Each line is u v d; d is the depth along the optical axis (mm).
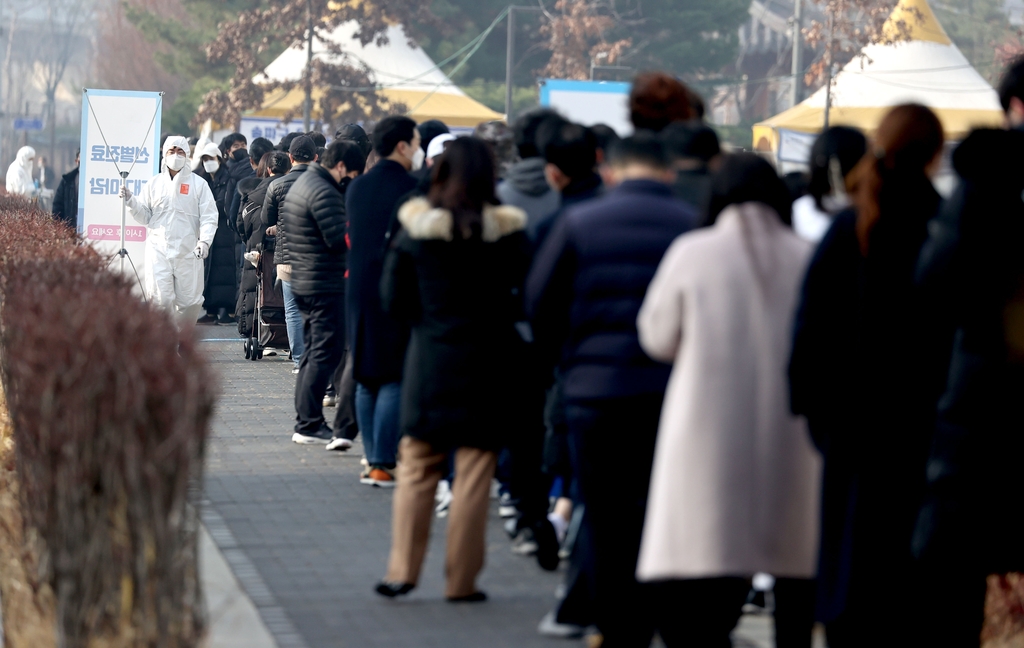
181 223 41031
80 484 13148
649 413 14141
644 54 151500
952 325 13406
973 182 13219
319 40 118125
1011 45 150500
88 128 47500
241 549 19828
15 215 35625
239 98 121812
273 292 41094
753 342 13234
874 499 13516
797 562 13453
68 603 13336
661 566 13078
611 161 14922
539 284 14625
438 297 17062
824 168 14945
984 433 13492
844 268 13320
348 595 17703
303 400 28219
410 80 100500
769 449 13242
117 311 14719
